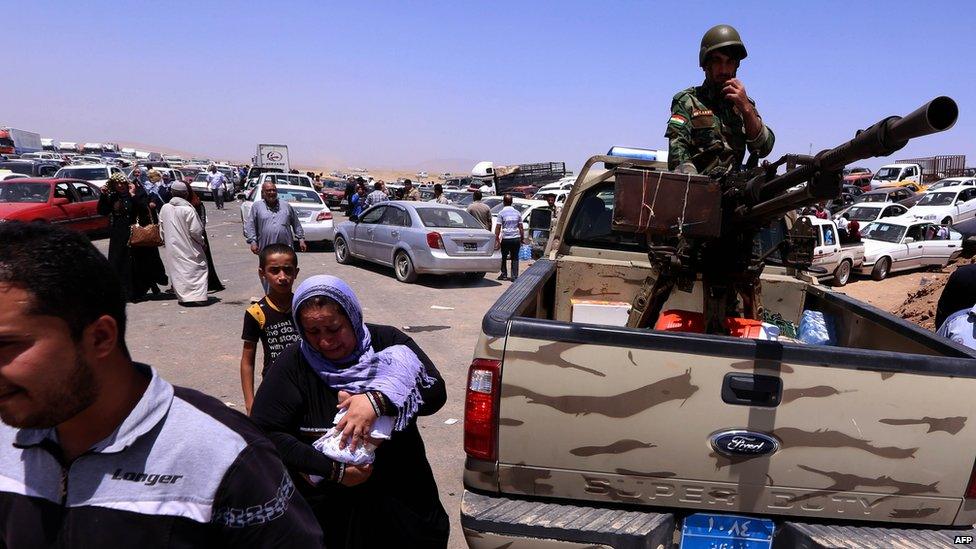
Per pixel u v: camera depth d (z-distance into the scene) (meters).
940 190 24.97
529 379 2.37
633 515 2.42
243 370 3.36
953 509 2.36
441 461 4.51
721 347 2.30
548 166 36.06
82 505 1.14
